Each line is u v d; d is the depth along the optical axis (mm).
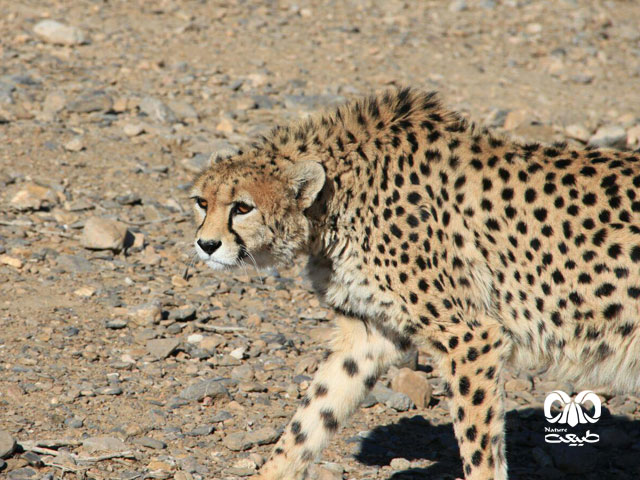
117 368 11641
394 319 9445
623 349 9102
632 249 8867
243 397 11406
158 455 9938
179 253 14992
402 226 9180
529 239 9180
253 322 13227
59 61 22000
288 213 9352
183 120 19828
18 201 15438
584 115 22375
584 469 10477
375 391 11867
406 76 24406
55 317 12602
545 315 9250
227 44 24984
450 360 9203
